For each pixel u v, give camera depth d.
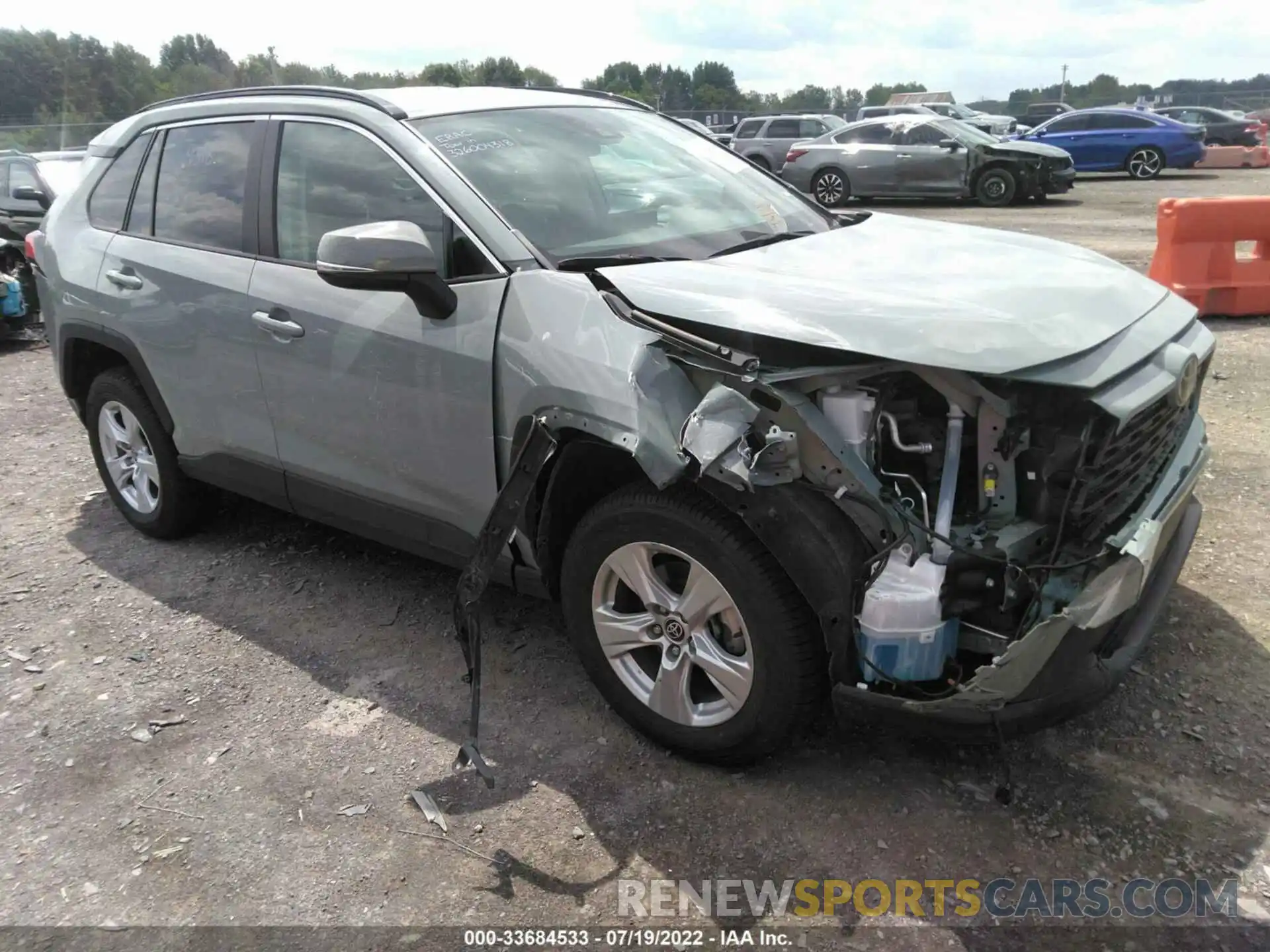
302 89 3.65
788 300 2.53
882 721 2.39
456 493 3.08
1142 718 2.96
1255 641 3.31
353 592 3.96
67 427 6.33
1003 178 16.72
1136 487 2.58
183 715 3.18
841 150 17.86
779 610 2.44
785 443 2.32
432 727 3.06
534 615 3.70
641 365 2.51
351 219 3.27
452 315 2.92
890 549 2.31
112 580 4.13
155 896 2.45
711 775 2.79
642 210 3.34
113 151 4.36
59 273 4.36
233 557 4.31
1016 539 2.32
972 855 2.47
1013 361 2.26
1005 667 2.20
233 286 3.55
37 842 2.65
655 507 2.58
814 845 2.52
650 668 2.91
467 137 3.28
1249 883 2.36
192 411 3.92
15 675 3.44
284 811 2.72
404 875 2.49
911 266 2.92
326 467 3.46
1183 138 20.80
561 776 2.81
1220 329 7.38
